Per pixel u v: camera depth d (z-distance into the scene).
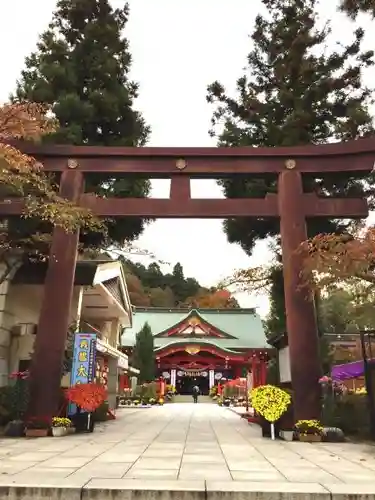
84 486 5.45
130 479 5.95
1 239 14.34
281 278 17.64
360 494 5.35
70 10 18.30
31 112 11.10
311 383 12.33
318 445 10.48
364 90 18.05
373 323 21.75
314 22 18.34
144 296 66.69
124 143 18.16
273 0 18.67
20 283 16.75
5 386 14.10
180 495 5.34
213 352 43.06
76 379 13.94
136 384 40.09
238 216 14.13
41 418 11.99
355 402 13.16
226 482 5.83
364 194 17.33
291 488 5.54
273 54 18.81
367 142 13.88
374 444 10.70
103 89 17.73
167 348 43.78
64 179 14.35
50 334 12.89
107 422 17.20
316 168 14.20
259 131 19.09
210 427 15.23
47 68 17.16
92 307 24.11
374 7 13.22
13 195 13.86
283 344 15.59
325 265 10.62
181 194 14.34
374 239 10.36
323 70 18.33
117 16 18.73
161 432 13.24
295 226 13.63
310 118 17.47
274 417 11.72
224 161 14.53
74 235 13.86
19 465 7.09
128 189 17.73
